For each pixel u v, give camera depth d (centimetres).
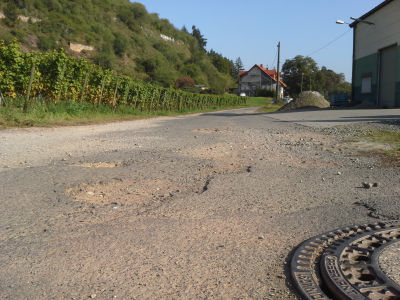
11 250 282
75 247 287
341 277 224
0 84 1452
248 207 391
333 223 338
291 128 1331
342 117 1827
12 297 216
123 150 784
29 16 6706
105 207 390
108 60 6919
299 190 459
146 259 266
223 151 780
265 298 215
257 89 10981
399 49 2559
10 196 422
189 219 353
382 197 418
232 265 257
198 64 11431
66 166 595
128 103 2622
